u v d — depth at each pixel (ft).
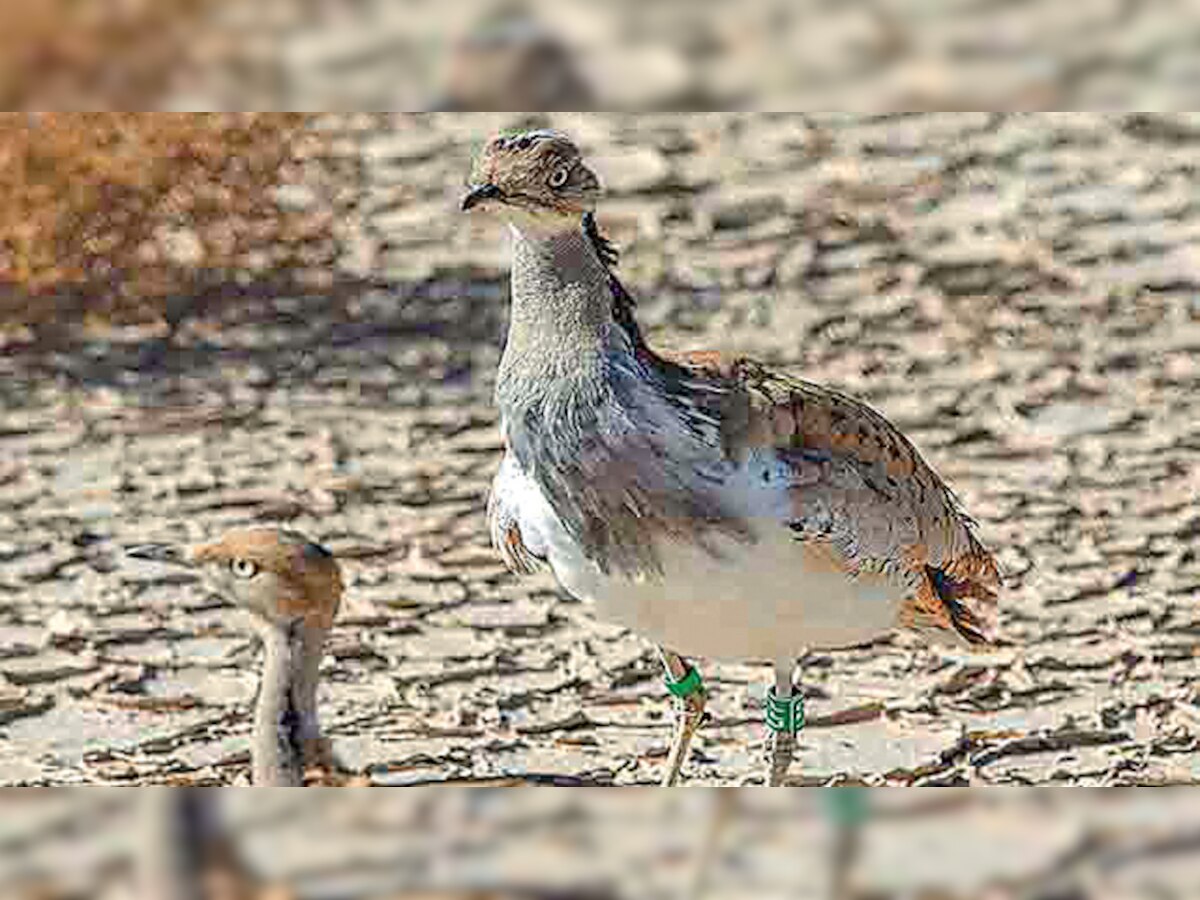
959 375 55.57
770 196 67.92
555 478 33.04
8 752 38.81
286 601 31.53
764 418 33.19
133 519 47.91
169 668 41.83
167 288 59.06
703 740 39.42
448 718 40.14
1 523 47.70
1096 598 44.29
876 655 42.11
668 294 60.80
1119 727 39.70
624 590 33.68
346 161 66.23
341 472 50.24
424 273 61.31
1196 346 57.00
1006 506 48.44
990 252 63.62
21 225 58.13
